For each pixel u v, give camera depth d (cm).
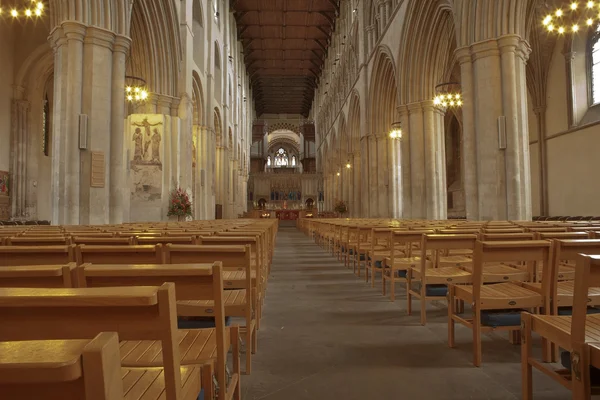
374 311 560
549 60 2177
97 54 1119
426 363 366
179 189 1664
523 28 1244
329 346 414
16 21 1880
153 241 412
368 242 950
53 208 1084
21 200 1883
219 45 2884
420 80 1938
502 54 1221
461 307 540
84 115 1088
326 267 1020
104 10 1141
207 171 2348
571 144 2044
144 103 1695
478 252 349
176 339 133
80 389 86
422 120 1939
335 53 4059
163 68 1734
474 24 1277
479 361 357
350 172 3375
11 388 86
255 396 303
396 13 2084
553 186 2169
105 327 127
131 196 1507
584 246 338
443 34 1858
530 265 450
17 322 126
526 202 1201
